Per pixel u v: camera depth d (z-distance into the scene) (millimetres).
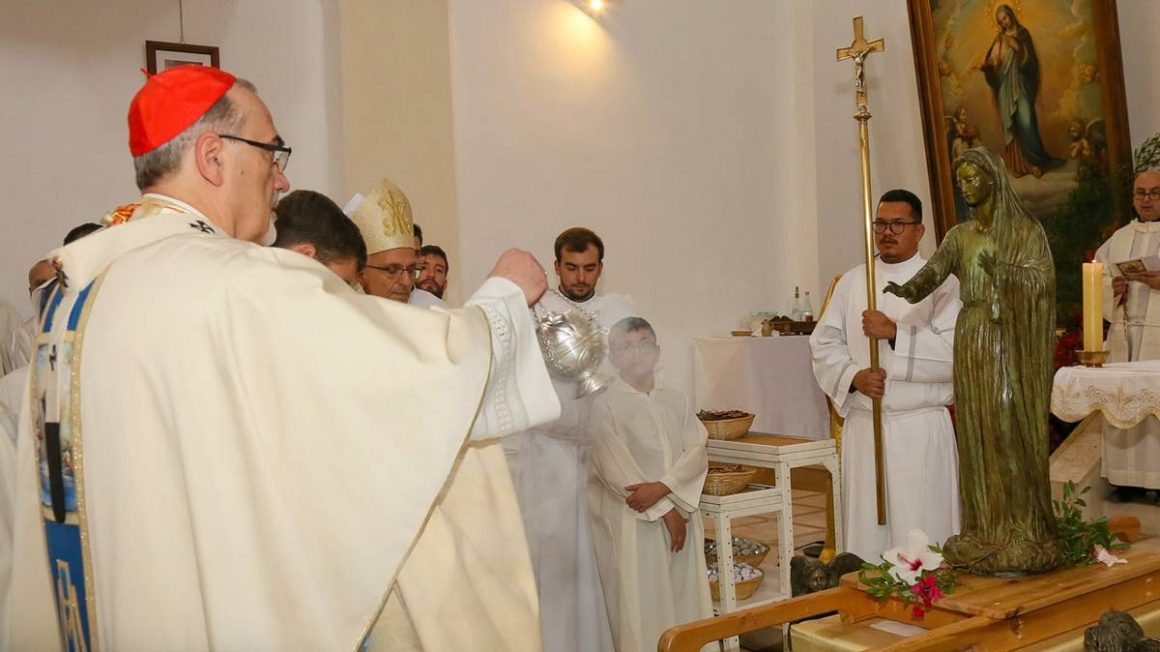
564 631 3049
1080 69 6699
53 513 1539
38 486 1592
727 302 7637
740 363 6945
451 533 1601
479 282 6410
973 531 2354
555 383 2824
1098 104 6645
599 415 3176
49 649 1613
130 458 1422
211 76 1644
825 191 7867
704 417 4316
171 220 1573
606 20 7039
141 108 1617
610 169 7027
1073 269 6805
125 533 1415
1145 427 5137
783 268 7957
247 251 1508
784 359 6969
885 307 3982
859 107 3979
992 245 2297
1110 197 6625
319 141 5820
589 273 3516
